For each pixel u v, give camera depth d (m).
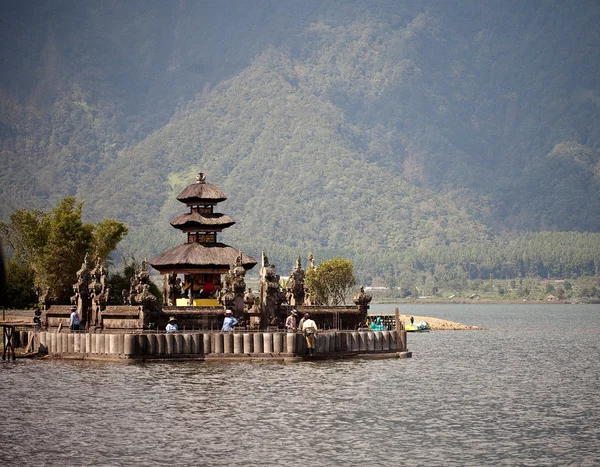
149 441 183.75
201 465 165.50
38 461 167.75
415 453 175.12
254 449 177.38
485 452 176.25
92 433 190.75
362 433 192.50
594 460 170.38
